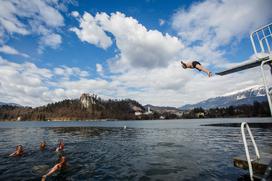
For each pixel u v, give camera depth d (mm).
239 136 36062
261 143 25172
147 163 16344
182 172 13359
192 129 60969
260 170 8133
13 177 13188
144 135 44312
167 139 34438
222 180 11312
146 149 23844
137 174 13258
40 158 19172
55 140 35500
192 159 17344
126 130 66250
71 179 12484
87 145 28188
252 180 8070
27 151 23250
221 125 79500
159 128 72062
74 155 20500
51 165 16422
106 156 19781
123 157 19141
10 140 35969
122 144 28953
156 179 12109
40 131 65438
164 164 15812
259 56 6590
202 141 30062
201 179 11711
